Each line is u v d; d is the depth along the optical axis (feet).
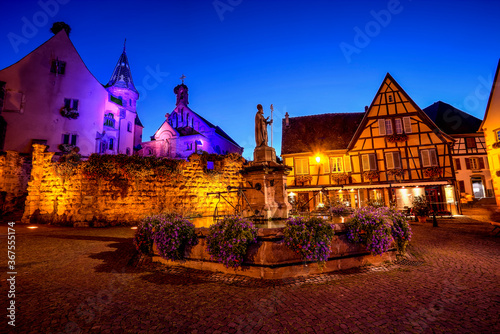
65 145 76.54
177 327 11.46
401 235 22.36
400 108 71.41
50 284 16.99
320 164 75.46
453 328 11.05
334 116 87.25
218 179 56.75
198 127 128.36
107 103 98.02
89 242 30.89
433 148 68.59
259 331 11.09
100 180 47.88
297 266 18.58
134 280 18.01
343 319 12.01
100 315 12.60
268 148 29.12
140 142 123.95
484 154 95.71
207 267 20.03
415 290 15.44
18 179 61.77
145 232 22.36
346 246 20.47
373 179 70.79
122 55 116.26
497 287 15.62
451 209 65.51
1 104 70.90
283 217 26.96
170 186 52.49
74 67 82.43
